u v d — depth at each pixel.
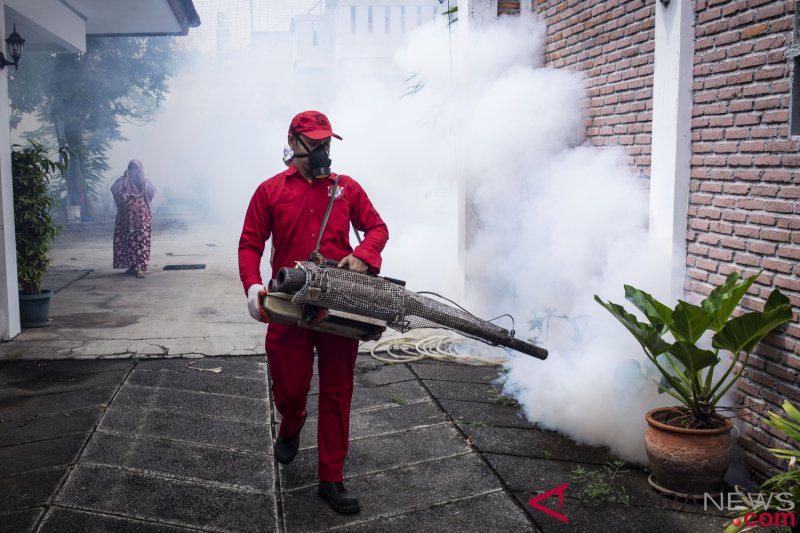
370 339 3.19
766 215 3.47
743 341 3.25
